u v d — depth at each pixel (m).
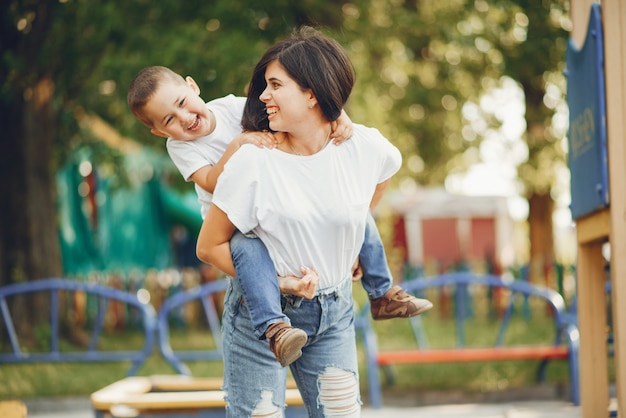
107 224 18.95
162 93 4.10
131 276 17.31
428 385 10.20
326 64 3.88
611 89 5.13
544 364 9.72
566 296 17.59
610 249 5.14
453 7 15.85
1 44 12.91
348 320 4.18
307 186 3.88
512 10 14.38
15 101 13.52
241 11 13.06
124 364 12.16
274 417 4.05
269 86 3.91
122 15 12.58
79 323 16.84
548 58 14.96
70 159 16.69
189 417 5.91
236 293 4.04
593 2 5.96
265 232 3.89
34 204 13.63
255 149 3.85
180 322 17.30
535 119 20.00
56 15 12.48
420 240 33.88
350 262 4.07
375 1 15.34
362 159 3.99
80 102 14.07
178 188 16.22
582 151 5.71
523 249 42.25
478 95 19.95
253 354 4.03
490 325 17.02
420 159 23.44
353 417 4.13
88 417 8.86
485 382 10.35
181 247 21.34
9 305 13.43
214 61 12.11
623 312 5.05
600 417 5.98
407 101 18.67
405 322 15.88
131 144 17.22
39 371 11.51
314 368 4.12
